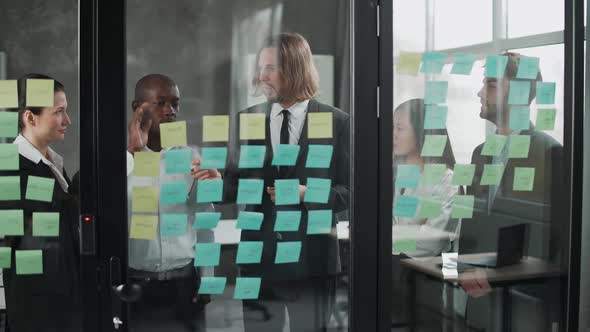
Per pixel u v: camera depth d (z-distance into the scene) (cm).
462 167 252
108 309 225
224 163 232
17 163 219
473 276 256
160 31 225
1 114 217
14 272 221
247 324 238
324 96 238
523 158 257
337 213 241
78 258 223
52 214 221
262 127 235
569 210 261
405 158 246
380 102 241
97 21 220
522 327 261
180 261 231
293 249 239
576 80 258
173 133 228
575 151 260
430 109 247
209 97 230
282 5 234
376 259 244
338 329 244
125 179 225
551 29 257
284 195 237
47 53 218
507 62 253
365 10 238
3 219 219
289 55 235
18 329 222
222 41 230
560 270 263
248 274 236
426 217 249
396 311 249
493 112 253
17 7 216
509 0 252
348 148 240
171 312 231
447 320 254
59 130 220
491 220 256
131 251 227
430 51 246
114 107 223
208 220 232
